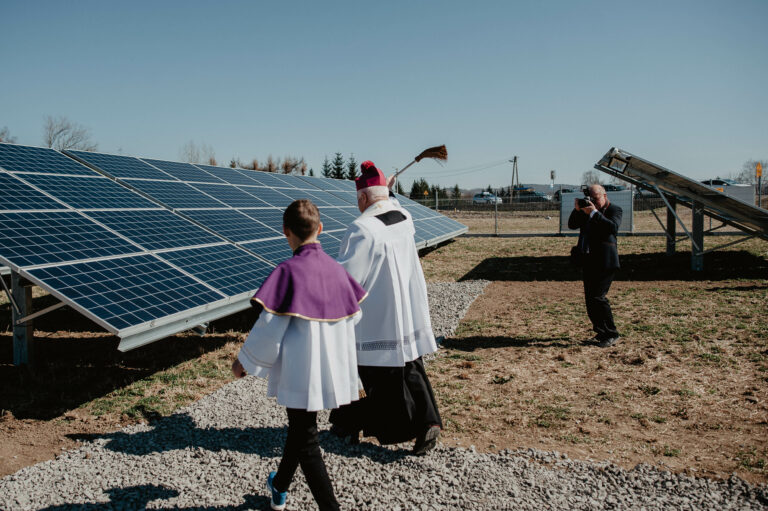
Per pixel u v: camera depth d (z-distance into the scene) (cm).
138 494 325
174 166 1021
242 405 481
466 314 847
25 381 532
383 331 347
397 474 350
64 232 545
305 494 326
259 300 261
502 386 518
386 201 363
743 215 1096
